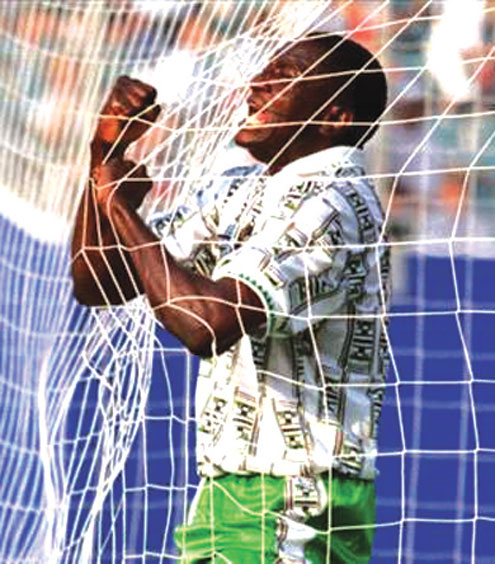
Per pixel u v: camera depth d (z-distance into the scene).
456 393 13.43
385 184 14.40
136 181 8.28
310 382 8.11
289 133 8.35
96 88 14.12
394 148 14.39
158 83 12.70
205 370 8.25
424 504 12.88
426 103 14.32
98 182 8.23
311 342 8.12
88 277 8.80
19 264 12.98
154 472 12.47
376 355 8.32
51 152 13.72
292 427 8.07
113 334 10.44
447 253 14.33
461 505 12.63
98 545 9.88
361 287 8.19
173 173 10.55
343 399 8.18
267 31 11.11
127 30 14.40
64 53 14.29
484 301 14.09
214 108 10.59
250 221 8.38
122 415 9.75
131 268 8.69
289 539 8.05
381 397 8.40
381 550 12.70
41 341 12.33
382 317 8.29
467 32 14.12
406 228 14.36
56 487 10.62
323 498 8.08
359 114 8.52
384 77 8.63
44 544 10.30
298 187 8.14
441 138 14.39
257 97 8.42
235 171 8.77
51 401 11.48
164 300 7.73
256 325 7.80
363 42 14.22
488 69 14.12
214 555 8.16
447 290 14.12
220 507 8.17
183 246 8.60
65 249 12.77
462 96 14.19
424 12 14.15
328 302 7.99
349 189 8.16
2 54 14.14
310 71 8.34
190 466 12.59
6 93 13.91
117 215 8.02
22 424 12.17
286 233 7.91
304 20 10.94
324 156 8.34
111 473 9.79
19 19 14.29
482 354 13.71
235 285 7.76
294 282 7.84
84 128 13.82
